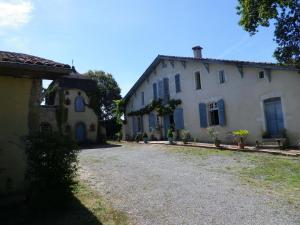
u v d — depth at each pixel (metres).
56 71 7.01
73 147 6.62
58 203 6.40
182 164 11.91
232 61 16.78
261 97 15.60
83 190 8.22
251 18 14.80
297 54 13.87
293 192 7.50
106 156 15.73
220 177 9.34
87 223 5.78
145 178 9.59
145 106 26.41
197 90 20.28
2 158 6.85
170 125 22.72
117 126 35.09
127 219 6.00
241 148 14.39
